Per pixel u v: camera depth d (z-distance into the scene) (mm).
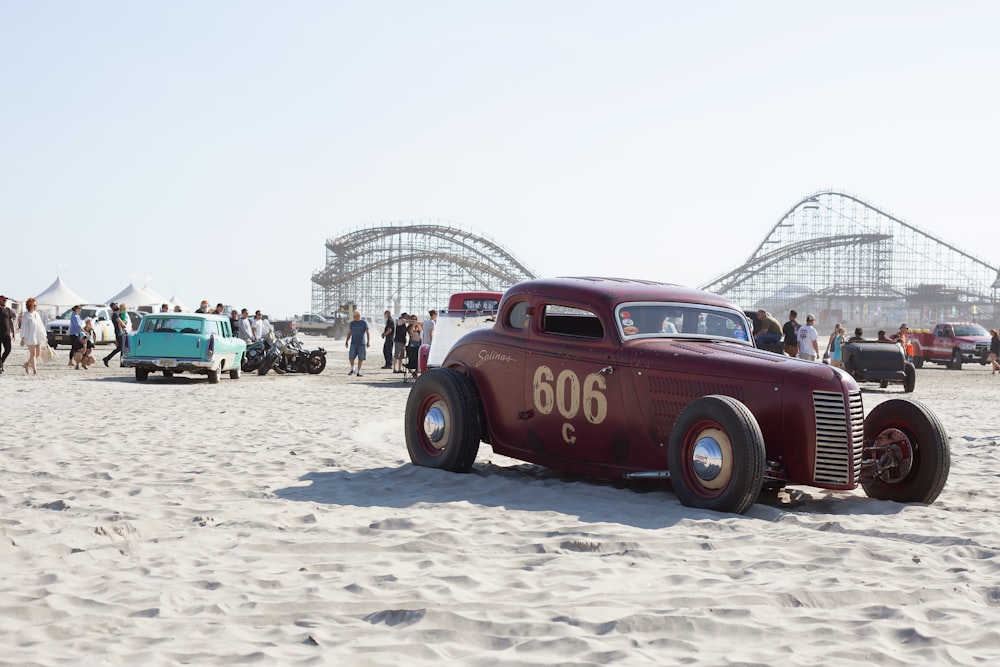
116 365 27641
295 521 6180
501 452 8312
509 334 8297
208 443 10211
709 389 7016
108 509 6332
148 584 4535
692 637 3855
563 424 7801
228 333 22469
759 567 5031
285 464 8773
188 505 6582
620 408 7438
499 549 5441
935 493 7160
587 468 7711
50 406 14164
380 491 7402
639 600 4340
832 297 126938
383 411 14914
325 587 4512
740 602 4316
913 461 7223
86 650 3594
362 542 5465
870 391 23312
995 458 9672
